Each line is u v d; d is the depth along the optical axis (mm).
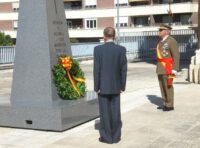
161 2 65312
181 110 10875
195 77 16766
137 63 32344
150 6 65375
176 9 62938
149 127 9062
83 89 10430
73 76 10289
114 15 68562
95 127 9219
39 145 7883
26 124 9148
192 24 62438
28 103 9500
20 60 9867
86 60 33750
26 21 9812
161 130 8781
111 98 7816
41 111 8953
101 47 7688
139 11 66312
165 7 64188
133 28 66375
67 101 9672
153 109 11094
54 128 8875
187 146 7566
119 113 7863
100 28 69688
